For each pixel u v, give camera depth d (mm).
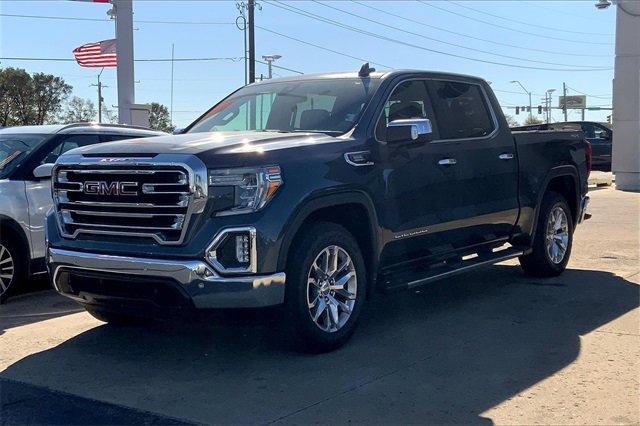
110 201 5094
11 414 4348
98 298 5227
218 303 4770
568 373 4926
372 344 5641
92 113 55906
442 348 5520
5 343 5906
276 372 5000
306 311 5113
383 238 5801
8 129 8719
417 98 6492
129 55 16375
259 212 4836
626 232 12055
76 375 5059
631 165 21297
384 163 5793
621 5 20766
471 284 7977
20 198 7656
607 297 7227
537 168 7793
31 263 7777
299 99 6426
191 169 4758
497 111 7383
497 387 4664
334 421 4141
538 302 7035
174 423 4172
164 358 5402
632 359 5219
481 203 6926
